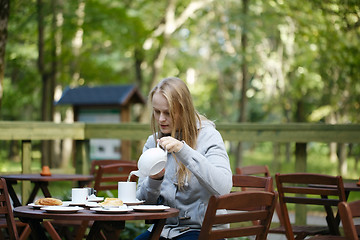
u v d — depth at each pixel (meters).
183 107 2.67
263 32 12.02
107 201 2.45
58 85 12.77
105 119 10.91
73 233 4.48
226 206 2.12
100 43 14.71
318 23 9.02
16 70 17.30
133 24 11.05
